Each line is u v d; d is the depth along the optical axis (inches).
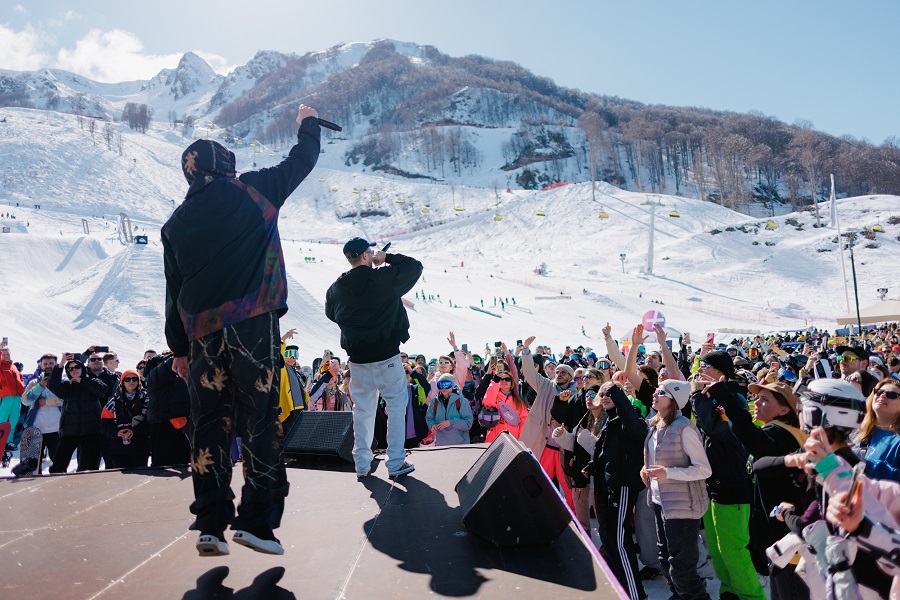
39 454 389.4
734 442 211.8
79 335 1398.9
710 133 7081.7
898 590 99.7
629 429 228.1
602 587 106.9
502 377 338.3
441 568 117.0
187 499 164.4
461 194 6348.4
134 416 343.3
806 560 126.0
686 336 539.5
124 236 3216.0
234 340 118.8
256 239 124.3
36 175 5644.7
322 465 205.8
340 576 113.9
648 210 4503.0
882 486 116.6
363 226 5797.2
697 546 205.5
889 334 954.1
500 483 128.6
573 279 3169.3
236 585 110.2
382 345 188.9
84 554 125.6
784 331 2052.2
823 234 3560.5
